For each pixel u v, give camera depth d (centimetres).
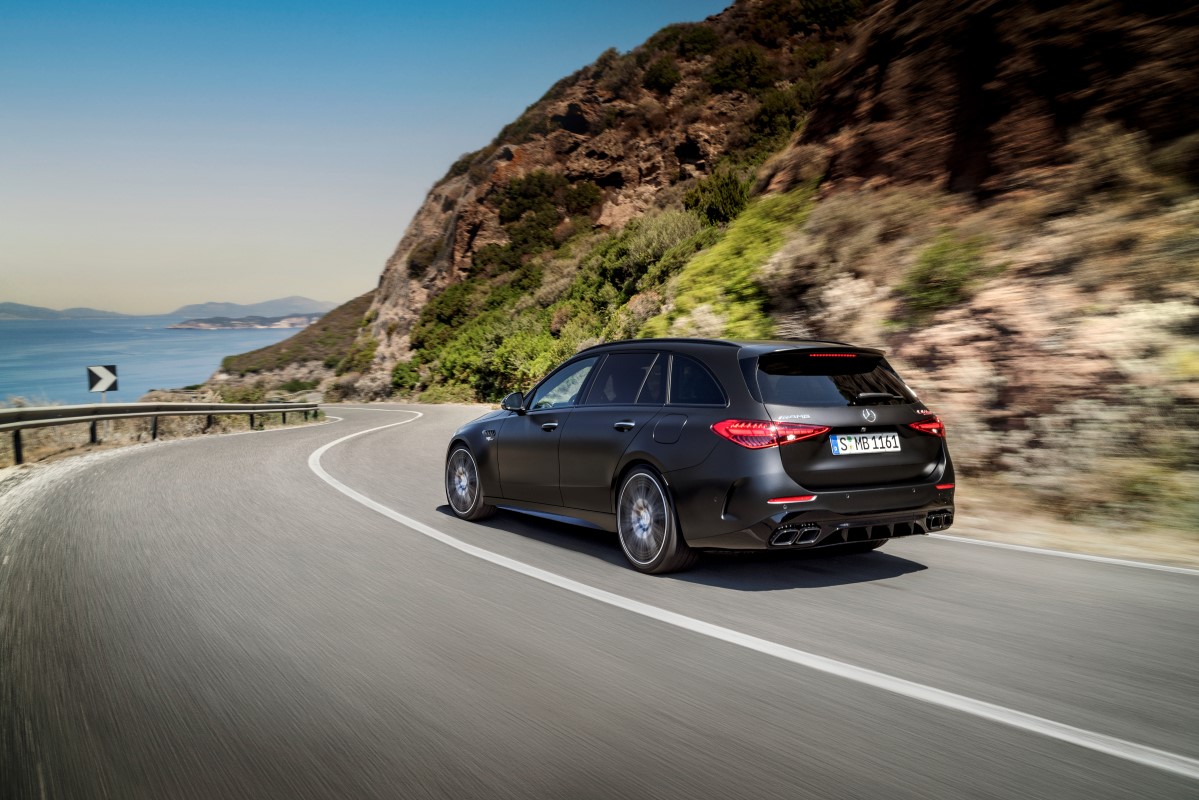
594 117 7625
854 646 398
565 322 4256
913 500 516
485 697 339
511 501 690
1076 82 1240
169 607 474
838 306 1189
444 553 611
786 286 1348
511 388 4203
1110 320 844
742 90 6750
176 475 1079
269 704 334
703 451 509
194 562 585
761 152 5644
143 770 278
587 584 520
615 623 438
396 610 465
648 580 529
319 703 335
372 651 397
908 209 1298
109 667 378
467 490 746
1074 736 296
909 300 1095
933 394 910
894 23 1662
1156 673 359
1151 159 1057
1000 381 859
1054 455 762
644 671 368
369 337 8694
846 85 1764
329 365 10275
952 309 1024
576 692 344
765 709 324
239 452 1409
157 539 668
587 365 652
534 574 546
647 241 3550
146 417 1995
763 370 516
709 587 510
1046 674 359
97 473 1125
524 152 7712
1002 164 1266
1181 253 880
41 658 392
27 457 1497
